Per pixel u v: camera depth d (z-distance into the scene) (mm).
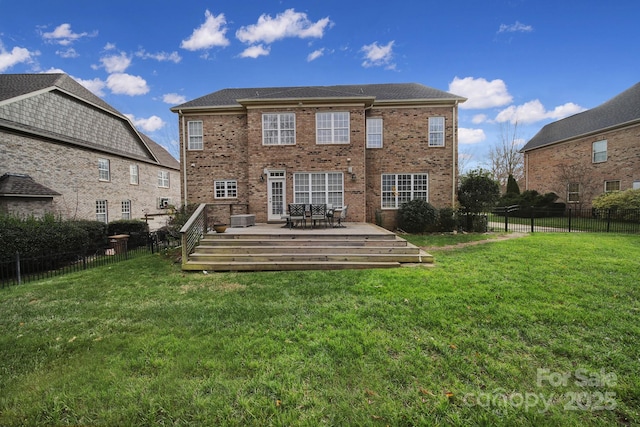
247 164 13852
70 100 15672
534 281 5355
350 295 4855
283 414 2219
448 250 8773
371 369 2762
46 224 9375
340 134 13016
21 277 7547
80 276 6852
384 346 3166
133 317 4191
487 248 8875
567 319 3738
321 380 2617
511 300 4430
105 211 17766
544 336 3336
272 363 2881
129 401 2391
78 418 2234
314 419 2174
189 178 14094
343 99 12672
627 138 16203
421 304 4344
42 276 7422
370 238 8312
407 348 3127
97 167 17141
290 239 8227
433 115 13883
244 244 8000
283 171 13055
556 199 20359
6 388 2600
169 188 25672
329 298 4746
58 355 3156
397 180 14031
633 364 2773
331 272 6445
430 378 2623
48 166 13984
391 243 7918
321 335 3441
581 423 2107
